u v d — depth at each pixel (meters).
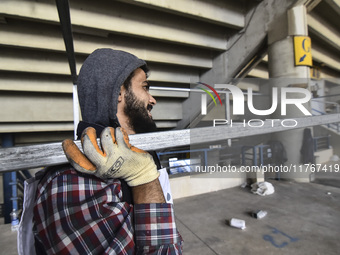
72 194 0.43
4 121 3.20
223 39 3.70
